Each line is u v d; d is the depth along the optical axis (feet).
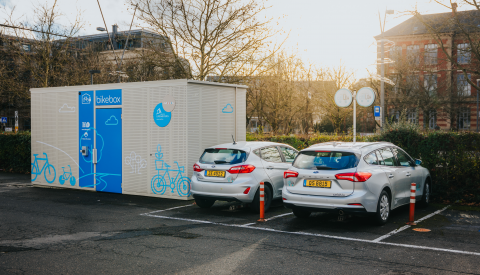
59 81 76.18
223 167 27.09
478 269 15.79
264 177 28.04
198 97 34.27
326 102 93.61
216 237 21.15
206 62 57.67
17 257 17.51
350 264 16.49
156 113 34.96
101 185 38.65
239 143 29.68
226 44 56.90
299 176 23.41
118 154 37.55
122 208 30.04
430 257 17.40
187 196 33.35
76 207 30.45
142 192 36.01
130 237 21.16
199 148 34.37
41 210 29.12
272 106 77.46
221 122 36.47
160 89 34.71
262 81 74.59
